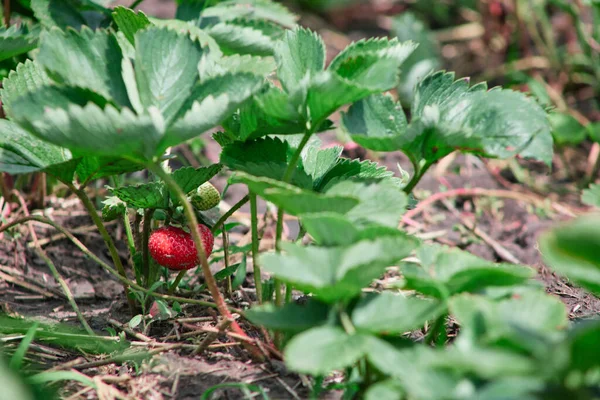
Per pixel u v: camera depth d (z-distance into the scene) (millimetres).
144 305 1223
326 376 1172
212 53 1216
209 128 1118
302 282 1079
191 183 1192
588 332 1024
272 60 1217
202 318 1228
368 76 1136
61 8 1324
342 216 1092
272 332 1190
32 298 1295
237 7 1398
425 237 1405
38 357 1204
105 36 1146
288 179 1152
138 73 1128
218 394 1154
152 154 1114
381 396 1057
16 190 1374
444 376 1055
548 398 1035
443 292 1104
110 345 1205
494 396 1034
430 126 1144
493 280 1113
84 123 1085
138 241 1242
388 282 1299
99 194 1419
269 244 1379
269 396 1153
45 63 1123
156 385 1167
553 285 1314
